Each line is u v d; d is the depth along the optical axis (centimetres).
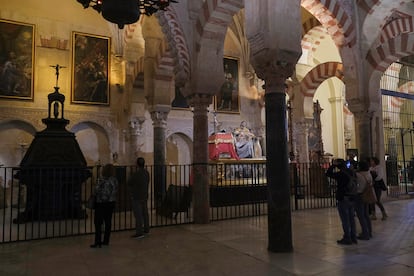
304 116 1595
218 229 796
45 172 981
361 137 1070
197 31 927
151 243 667
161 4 581
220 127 1812
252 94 1939
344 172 628
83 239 725
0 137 1404
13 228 879
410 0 1034
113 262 542
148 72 1242
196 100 918
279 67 595
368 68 1073
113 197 668
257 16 603
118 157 1593
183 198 934
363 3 1067
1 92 1389
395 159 1630
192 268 500
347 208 623
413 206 1074
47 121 1048
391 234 693
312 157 1861
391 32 1180
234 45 1930
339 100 2156
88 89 1555
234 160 1263
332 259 526
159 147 1234
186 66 938
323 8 1012
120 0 517
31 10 1475
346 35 1052
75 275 479
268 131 602
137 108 1556
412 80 1761
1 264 539
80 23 1564
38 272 496
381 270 468
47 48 1491
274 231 580
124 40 1617
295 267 491
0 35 1408
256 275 461
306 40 1616
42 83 1470
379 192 856
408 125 1816
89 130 1573
